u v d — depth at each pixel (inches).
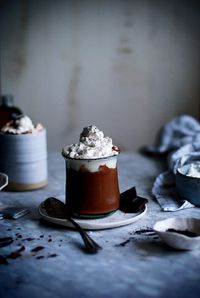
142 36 44.7
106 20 44.5
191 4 43.5
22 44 45.5
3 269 18.1
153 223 22.2
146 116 46.9
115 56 45.4
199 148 30.3
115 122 47.2
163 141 35.4
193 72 45.3
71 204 21.6
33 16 44.7
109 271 17.8
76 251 19.5
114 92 46.4
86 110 47.1
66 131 47.7
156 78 45.8
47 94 46.8
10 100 31.8
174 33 44.4
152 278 17.2
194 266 18.0
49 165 32.9
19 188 27.1
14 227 22.1
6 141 26.5
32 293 16.3
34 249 19.7
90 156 20.9
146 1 43.8
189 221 20.3
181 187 24.6
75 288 16.6
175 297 15.9
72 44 45.3
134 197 23.0
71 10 44.4
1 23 44.9
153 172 31.1
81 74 46.1
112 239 20.5
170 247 19.6
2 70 46.3
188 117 35.7
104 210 21.5
